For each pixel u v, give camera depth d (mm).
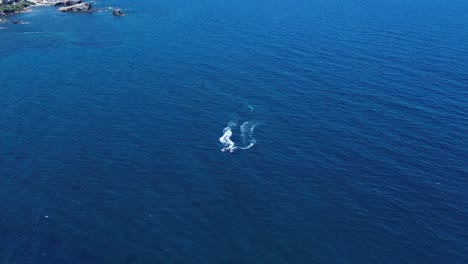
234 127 109875
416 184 88625
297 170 93000
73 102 122625
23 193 85125
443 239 75125
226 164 94875
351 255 71750
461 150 99875
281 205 82750
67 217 79312
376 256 71625
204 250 72312
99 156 97250
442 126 109812
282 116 115188
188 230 76562
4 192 85188
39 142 102375
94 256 71125
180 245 73312
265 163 95375
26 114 115312
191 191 86312
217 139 104562
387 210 81625
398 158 97062
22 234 75312
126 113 116500
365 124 110938
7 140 102812
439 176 91125
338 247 73375
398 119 113125
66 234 75438
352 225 78062
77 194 85188
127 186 87625
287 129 108938
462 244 74125
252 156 97875
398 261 70688
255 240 74562
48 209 81125
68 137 104625
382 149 100375
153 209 81438
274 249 72750
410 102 122125
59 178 89750
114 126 109875
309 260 70688
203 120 113062
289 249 72812
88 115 115250
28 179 89188
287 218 79562
